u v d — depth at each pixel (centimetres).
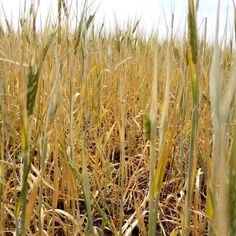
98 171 186
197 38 85
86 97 183
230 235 46
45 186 165
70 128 145
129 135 235
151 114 83
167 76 83
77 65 248
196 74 87
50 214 160
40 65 87
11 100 209
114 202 172
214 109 54
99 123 204
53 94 105
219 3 57
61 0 146
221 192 46
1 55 208
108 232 160
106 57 262
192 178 91
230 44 124
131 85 289
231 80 58
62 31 157
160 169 85
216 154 54
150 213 87
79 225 127
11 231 134
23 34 127
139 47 335
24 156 88
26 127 87
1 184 135
